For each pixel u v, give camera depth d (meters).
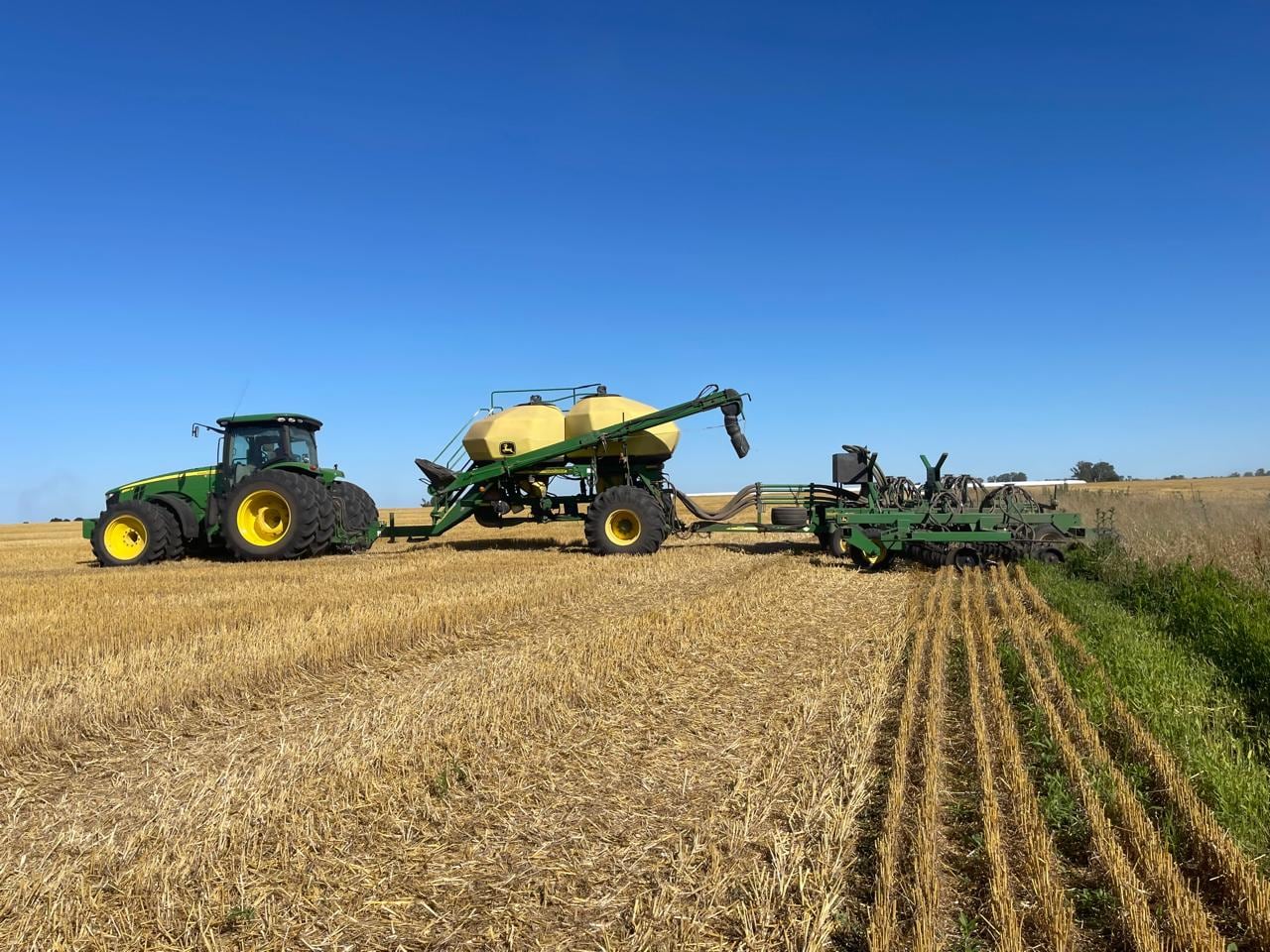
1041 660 7.05
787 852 3.66
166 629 8.28
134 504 16.11
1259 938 3.06
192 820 4.01
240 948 3.07
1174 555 11.84
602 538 15.99
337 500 17.06
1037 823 3.81
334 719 5.68
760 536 21.22
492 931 3.16
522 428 17.08
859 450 14.60
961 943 3.06
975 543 13.85
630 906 3.33
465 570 13.59
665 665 7.11
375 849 3.80
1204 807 3.99
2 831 4.04
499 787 4.49
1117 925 3.20
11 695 6.06
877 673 6.65
